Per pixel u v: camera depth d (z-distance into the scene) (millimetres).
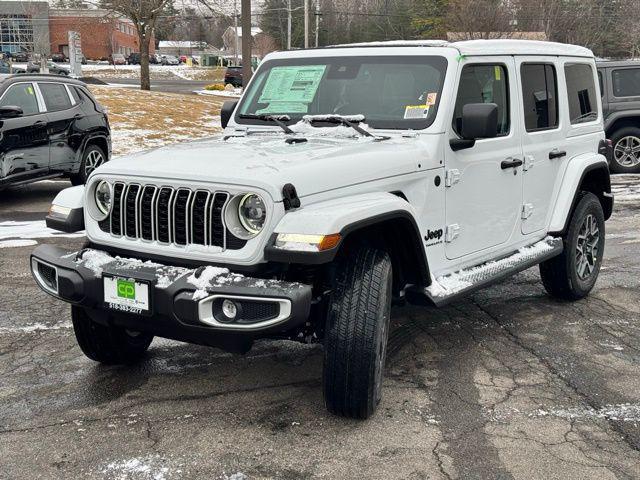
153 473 3404
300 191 3672
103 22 40531
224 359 4840
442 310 5941
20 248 8039
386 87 4895
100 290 3826
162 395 4273
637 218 10109
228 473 3402
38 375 4590
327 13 68812
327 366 3787
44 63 46281
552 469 3457
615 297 6379
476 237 5020
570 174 5973
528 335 5359
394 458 3541
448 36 50156
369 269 3801
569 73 6172
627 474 3424
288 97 5207
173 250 3785
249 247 3592
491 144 5062
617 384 4477
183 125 21828
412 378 4531
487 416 4008
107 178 4031
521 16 53469
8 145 10062
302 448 3635
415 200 4418
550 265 6043
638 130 14000
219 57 88938
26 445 3676
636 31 54000
